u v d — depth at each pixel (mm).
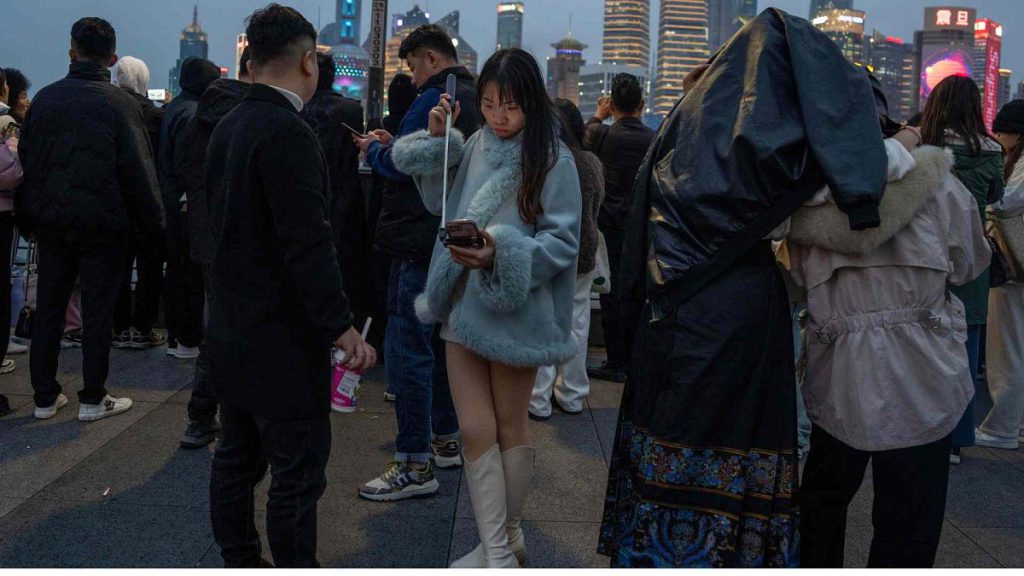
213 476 2617
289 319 2418
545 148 2521
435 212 2861
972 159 3793
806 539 2666
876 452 2412
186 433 4047
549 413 4828
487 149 2623
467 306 2564
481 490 2637
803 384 2523
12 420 4395
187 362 5684
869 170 2121
